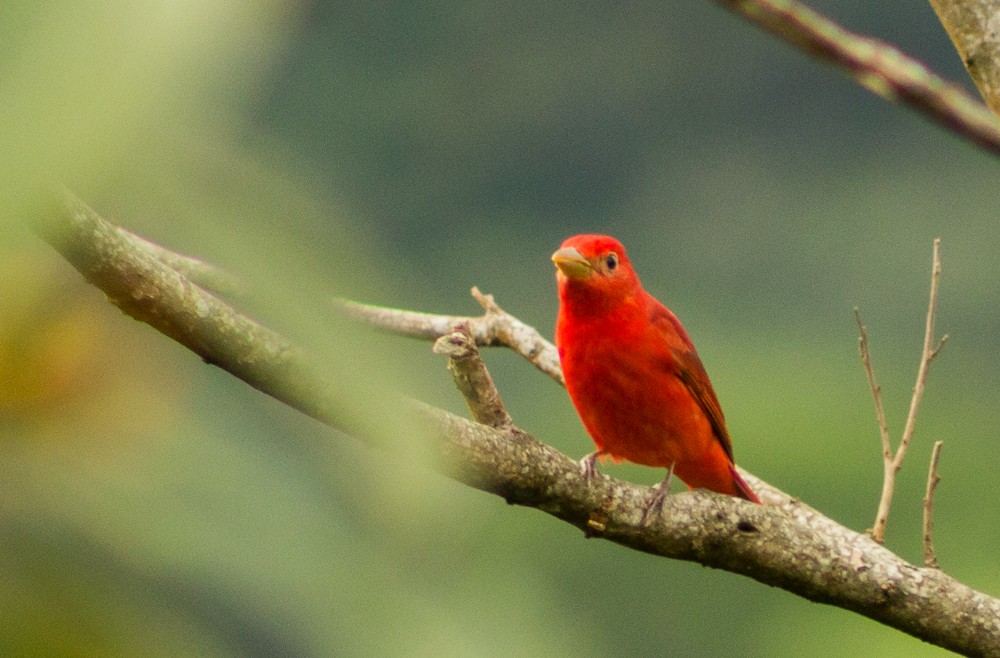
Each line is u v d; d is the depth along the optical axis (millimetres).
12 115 1171
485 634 1505
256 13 1203
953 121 3363
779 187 54969
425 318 10766
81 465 1517
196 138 1267
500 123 52656
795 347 39531
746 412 31797
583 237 10000
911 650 21578
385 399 1442
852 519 29234
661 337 9914
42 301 1479
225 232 1318
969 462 30125
